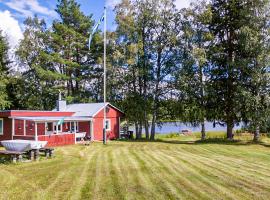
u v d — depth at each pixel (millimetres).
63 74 48562
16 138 30219
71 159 19750
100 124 38344
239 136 41375
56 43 49656
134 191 11930
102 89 50656
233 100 33500
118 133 40906
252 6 33562
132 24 40750
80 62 52062
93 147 27969
